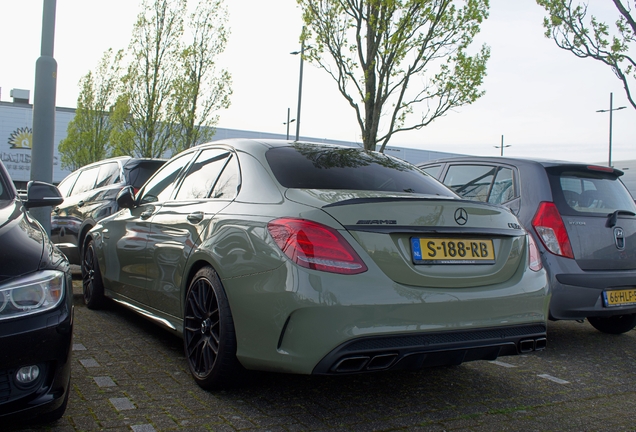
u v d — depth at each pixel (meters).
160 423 2.69
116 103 20.61
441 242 2.84
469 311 2.77
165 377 3.39
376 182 3.38
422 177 3.75
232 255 2.95
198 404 2.96
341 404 3.06
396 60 8.61
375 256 2.65
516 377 3.76
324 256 2.59
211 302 3.15
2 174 3.56
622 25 7.87
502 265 3.02
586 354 4.50
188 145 18.28
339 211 2.69
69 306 2.53
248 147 3.59
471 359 2.88
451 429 2.77
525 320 2.96
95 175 7.77
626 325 5.17
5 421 2.34
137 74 18.00
